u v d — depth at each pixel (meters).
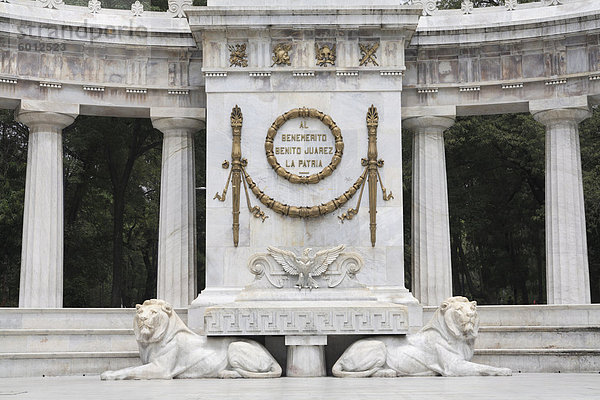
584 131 57.91
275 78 35.78
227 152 35.38
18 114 39.38
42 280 38.16
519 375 28.41
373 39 36.22
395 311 28.22
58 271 38.81
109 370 30.50
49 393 20.91
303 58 35.94
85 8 40.53
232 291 34.25
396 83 35.84
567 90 39.16
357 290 32.03
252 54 35.97
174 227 39.41
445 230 39.50
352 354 27.59
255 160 35.19
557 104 39.12
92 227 61.50
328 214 34.84
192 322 33.69
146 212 66.38
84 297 59.78
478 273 71.12
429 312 36.31
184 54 40.19
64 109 39.22
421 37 39.59
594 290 60.50
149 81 40.09
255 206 34.81
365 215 34.88
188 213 39.88
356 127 35.50
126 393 20.67
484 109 40.62
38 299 38.03
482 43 39.59
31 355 30.69
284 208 34.62
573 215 38.66
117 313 35.28
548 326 33.28
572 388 21.66
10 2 39.00
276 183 35.00
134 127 57.25
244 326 28.16
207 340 27.98
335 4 36.50
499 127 58.31
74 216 59.16
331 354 29.34
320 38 36.19
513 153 58.25
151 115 39.94
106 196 64.62
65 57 39.53
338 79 35.81
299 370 28.12
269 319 28.27
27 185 39.12
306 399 18.25
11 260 57.69
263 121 35.50
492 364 31.64
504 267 63.84
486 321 35.25
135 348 33.00
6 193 56.00
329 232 34.75
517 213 62.69
